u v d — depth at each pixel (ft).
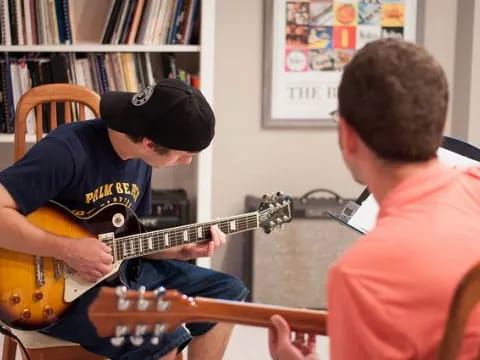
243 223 7.29
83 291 6.70
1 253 6.53
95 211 6.73
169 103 6.28
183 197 10.94
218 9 11.53
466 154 5.71
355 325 3.58
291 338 4.66
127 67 10.39
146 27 10.30
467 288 3.46
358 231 6.00
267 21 11.59
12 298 6.57
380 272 3.60
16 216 6.24
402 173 3.85
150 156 6.57
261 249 11.15
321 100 11.87
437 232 3.67
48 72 10.24
